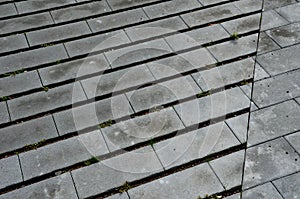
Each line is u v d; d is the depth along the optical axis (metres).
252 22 3.54
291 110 3.08
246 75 3.24
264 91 3.16
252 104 3.10
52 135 2.96
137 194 2.76
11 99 3.11
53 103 3.09
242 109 3.08
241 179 2.81
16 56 3.31
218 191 2.77
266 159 2.88
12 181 2.79
